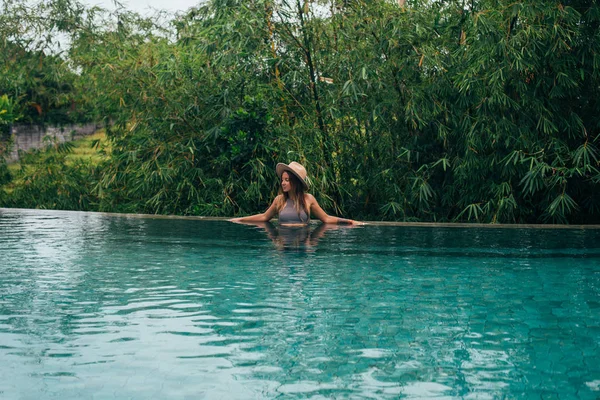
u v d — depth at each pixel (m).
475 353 1.89
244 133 7.73
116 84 8.66
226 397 1.55
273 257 3.75
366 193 8.00
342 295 2.69
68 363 1.79
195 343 1.99
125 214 7.08
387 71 7.40
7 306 2.47
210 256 3.78
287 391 1.59
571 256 3.84
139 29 9.38
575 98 7.16
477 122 6.86
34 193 9.70
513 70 6.84
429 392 1.58
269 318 2.30
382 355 1.87
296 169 5.94
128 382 1.65
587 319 2.29
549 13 6.40
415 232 5.23
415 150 7.58
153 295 2.68
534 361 1.83
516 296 2.68
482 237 4.87
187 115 8.35
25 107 11.45
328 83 7.76
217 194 8.03
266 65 7.96
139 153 8.52
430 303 2.54
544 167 6.56
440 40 7.43
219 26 7.39
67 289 2.79
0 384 1.63
